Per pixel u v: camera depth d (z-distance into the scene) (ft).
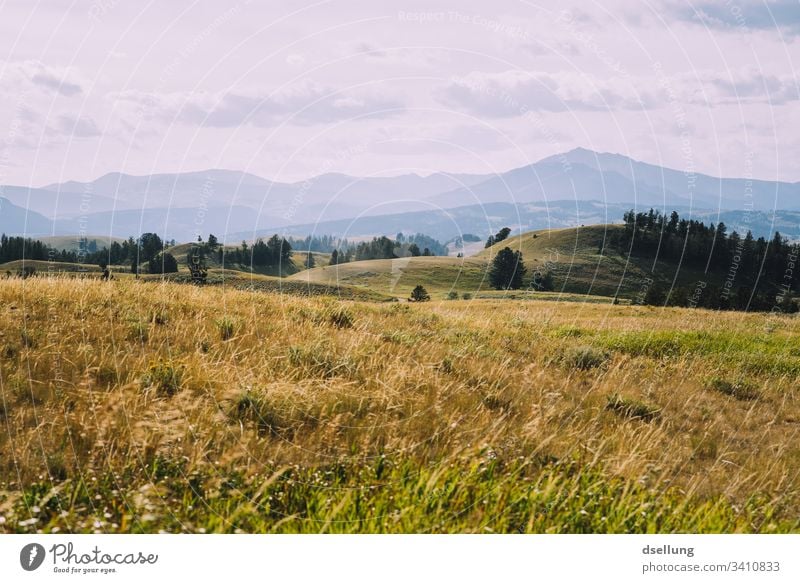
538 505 17.65
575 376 36.99
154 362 25.54
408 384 27.96
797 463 26.45
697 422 30.78
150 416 20.24
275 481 17.65
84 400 21.76
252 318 37.96
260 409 22.18
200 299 43.55
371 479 18.25
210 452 18.95
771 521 19.47
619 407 30.58
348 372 27.91
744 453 27.09
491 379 31.24
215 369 25.90
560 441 23.35
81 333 29.32
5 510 15.64
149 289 45.03
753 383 41.24
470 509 17.24
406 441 21.12
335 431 21.24
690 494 19.48
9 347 26.30
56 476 17.21
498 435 22.15
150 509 15.75
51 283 41.16
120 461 17.90
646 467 21.24
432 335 42.52
